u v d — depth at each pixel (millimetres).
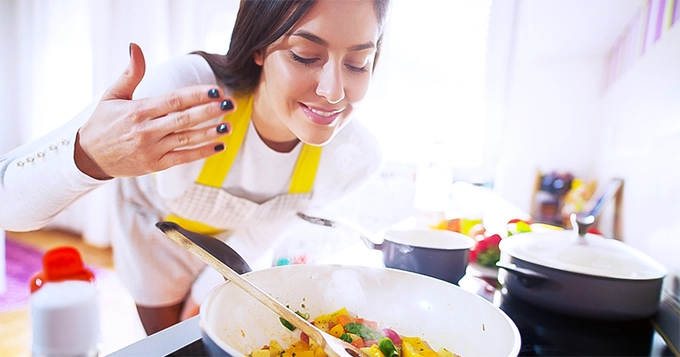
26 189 548
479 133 1014
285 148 748
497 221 878
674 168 548
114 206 898
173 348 396
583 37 901
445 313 438
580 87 1020
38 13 2057
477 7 859
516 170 1058
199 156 527
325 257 834
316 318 447
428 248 573
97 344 838
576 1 788
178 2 1099
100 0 1518
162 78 671
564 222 1007
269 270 448
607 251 518
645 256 517
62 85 2025
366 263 733
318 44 586
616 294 472
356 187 834
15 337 1320
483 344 387
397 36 801
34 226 614
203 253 390
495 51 933
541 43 950
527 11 866
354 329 425
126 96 519
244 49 641
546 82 1021
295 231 848
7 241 2197
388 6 626
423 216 857
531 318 528
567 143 1054
